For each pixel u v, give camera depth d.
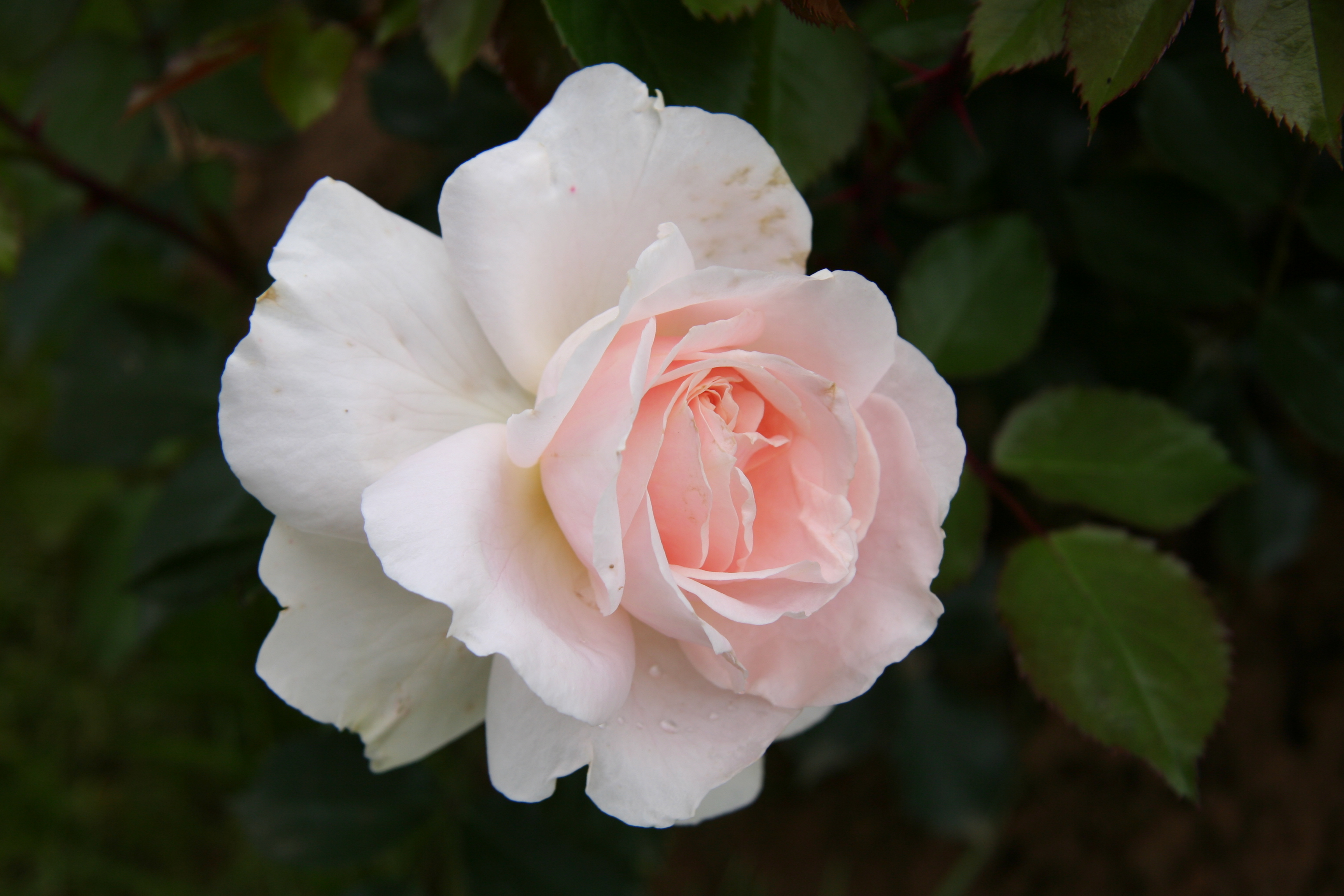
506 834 0.36
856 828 0.46
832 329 0.29
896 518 0.29
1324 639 0.44
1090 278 0.39
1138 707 0.32
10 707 0.49
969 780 0.41
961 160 0.38
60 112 0.38
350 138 0.57
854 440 0.29
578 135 0.29
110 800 0.49
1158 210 0.36
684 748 0.29
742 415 0.29
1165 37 0.29
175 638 0.49
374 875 0.44
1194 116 0.35
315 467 0.28
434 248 0.29
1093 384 0.38
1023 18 0.29
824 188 0.38
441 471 0.28
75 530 0.52
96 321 0.39
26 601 0.51
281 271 0.28
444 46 0.31
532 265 0.29
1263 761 0.44
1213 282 0.36
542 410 0.28
